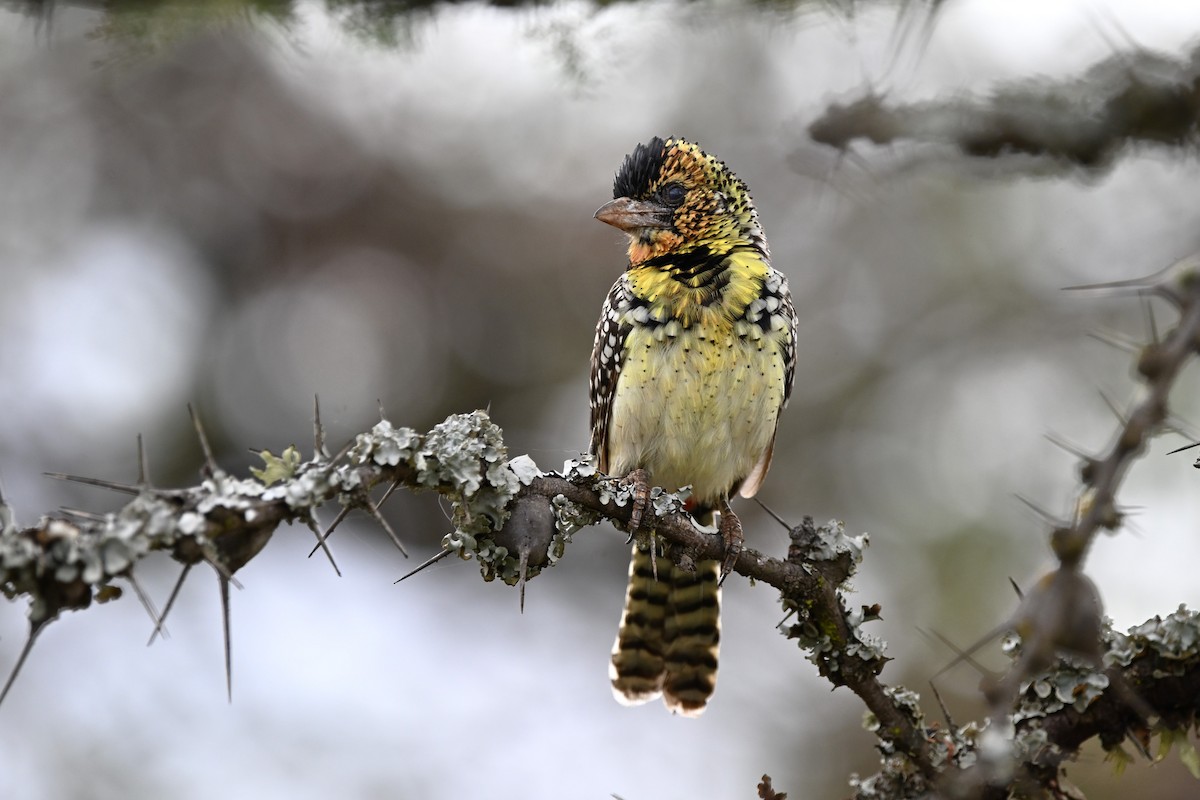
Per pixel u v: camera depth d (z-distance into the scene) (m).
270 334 13.94
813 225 13.76
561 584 13.76
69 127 14.06
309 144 14.20
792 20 6.39
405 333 13.98
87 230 13.96
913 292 13.51
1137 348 3.66
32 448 13.08
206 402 13.62
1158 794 9.73
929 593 12.04
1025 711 5.20
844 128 5.49
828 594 5.75
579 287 13.84
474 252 14.06
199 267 14.10
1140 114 5.19
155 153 14.12
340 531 13.62
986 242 13.38
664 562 8.55
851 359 13.46
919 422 13.05
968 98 5.38
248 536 4.28
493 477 5.30
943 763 5.38
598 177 14.13
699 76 13.92
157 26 6.29
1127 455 3.49
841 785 11.82
